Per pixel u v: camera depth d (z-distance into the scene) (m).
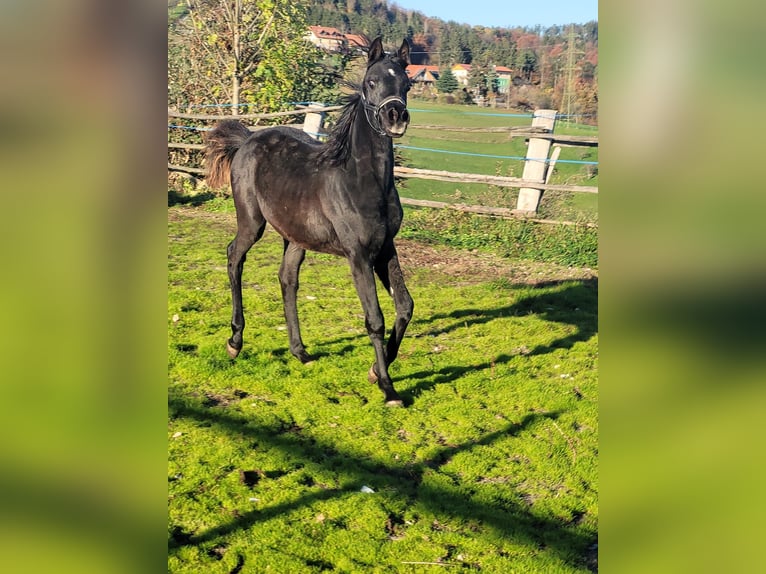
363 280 4.19
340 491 3.21
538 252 8.16
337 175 4.17
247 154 4.84
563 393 4.39
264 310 5.92
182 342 5.05
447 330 5.64
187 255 7.70
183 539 2.81
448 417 4.03
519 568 2.69
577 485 3.33
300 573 2.63
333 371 4.60
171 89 12.62
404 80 3.99
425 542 2.85
